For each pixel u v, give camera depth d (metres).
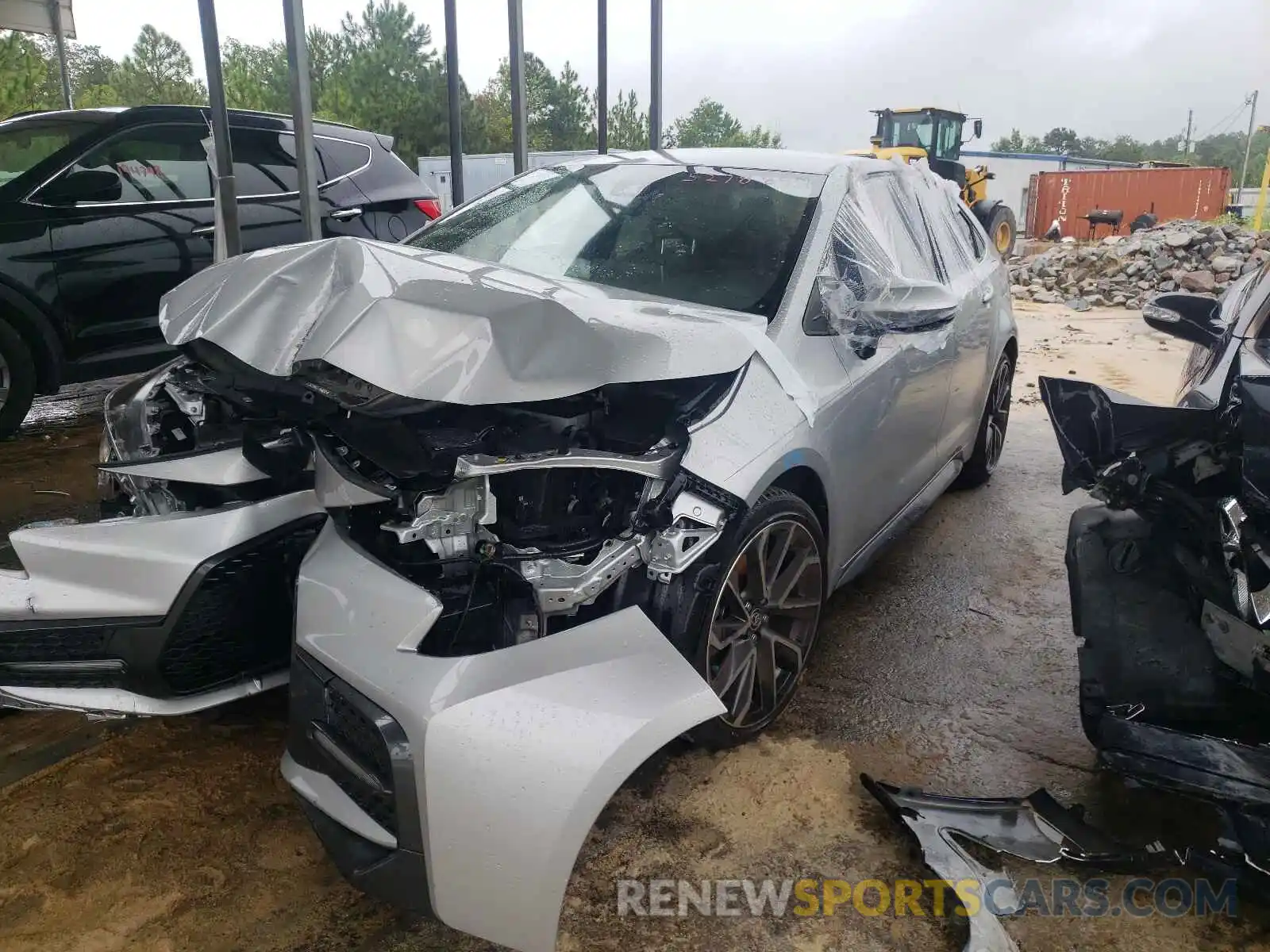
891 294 2.88
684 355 2.32
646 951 2.05
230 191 5.10
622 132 40.16
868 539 3.34
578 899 2.19
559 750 1.77
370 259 2.45
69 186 5.38
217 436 2.66
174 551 2.29
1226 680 2.28
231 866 2.27
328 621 2.02
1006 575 4.05
